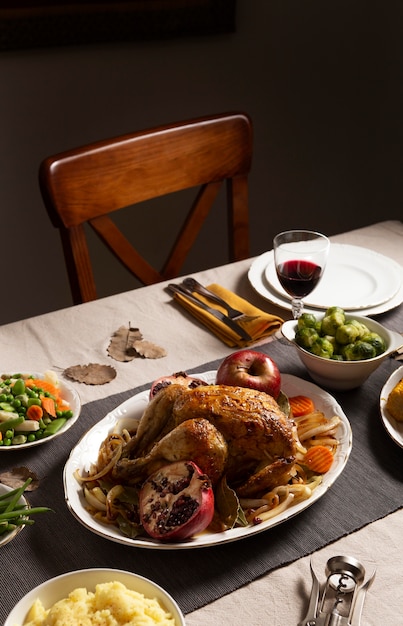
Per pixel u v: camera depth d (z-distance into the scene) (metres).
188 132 2.12
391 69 3.33
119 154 2.04
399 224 2.13
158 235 3.12
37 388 1.53
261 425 1.38
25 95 2.60
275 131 3.22
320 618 1.23
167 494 1.33
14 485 1.42
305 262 1.64
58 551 1.33
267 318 1.72
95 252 3.01
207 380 1.58
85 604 1.20
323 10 3.08
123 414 1.51
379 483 1.43
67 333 1.75
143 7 2.64
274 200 3.37
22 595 1.28
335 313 1.60
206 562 1.31
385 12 3.20
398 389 1.51
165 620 1.19
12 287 2.90
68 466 1.41
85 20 2.56
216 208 3.22
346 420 1.49
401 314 1.79
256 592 1.28
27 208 2.79
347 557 1.28
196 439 1.35
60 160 1.97
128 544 1.31
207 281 1.90
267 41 3.01
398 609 1.26
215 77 2.96
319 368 1.57
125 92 2.79
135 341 1.71
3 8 2.42
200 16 2.77
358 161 3.51
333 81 3.26
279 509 1.36
